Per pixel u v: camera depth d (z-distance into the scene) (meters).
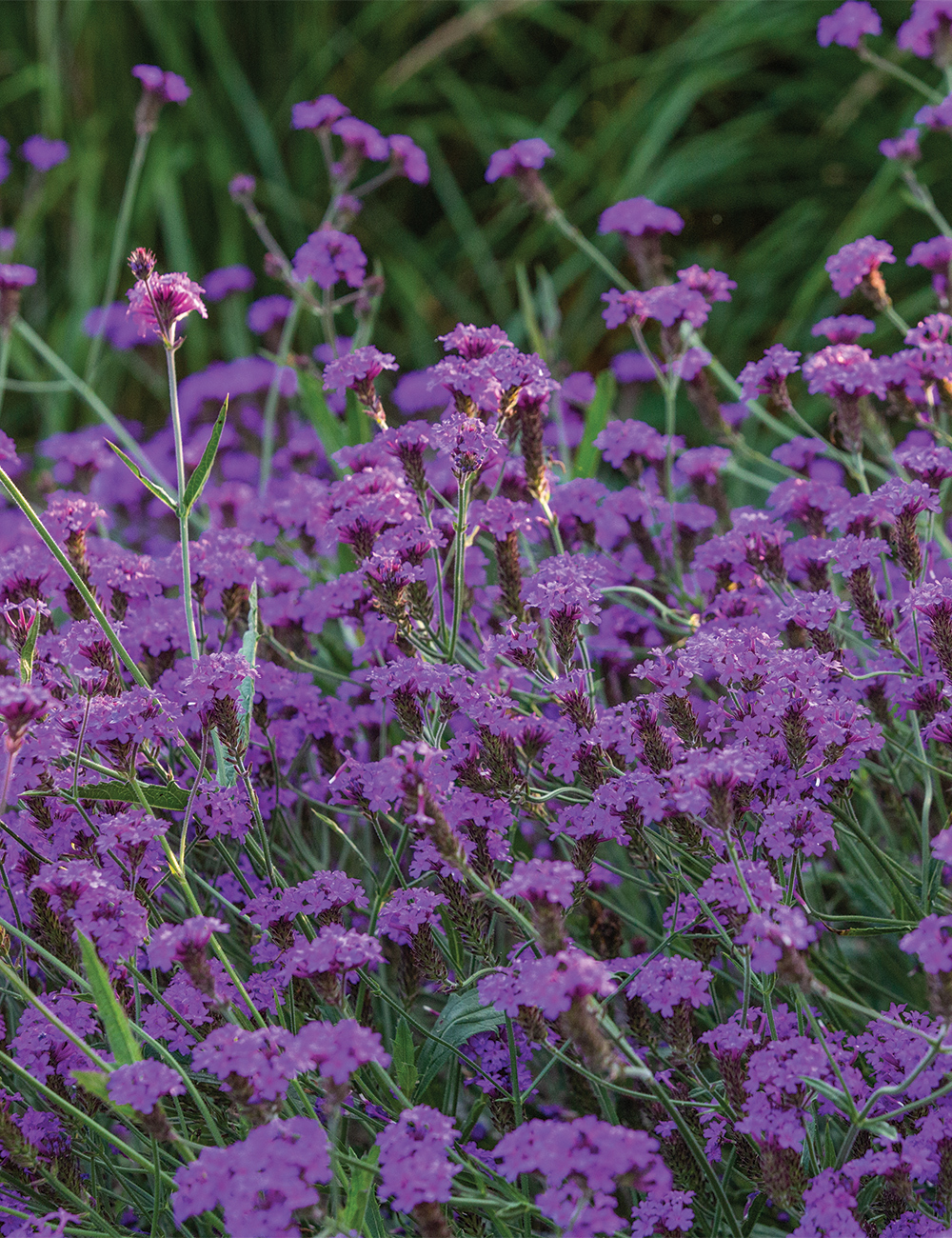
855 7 2.25
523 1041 1.97
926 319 2.08
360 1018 1.98
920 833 2.02
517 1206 1.89
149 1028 1.93
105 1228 1.93
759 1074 1.90
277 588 2.08
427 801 1.91
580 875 1.95
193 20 3.18
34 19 3.19
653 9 3.21
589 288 2.74
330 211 2.26
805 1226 1.89
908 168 2.22
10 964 1.96
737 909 1.92
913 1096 1.92
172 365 1.99
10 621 1.97
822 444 2.11
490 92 3.16
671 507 2.11
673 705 1.96
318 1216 1.87
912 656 2.01
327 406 2.19
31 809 1.97
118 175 3.07
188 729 2.01
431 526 2.02
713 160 2.80
